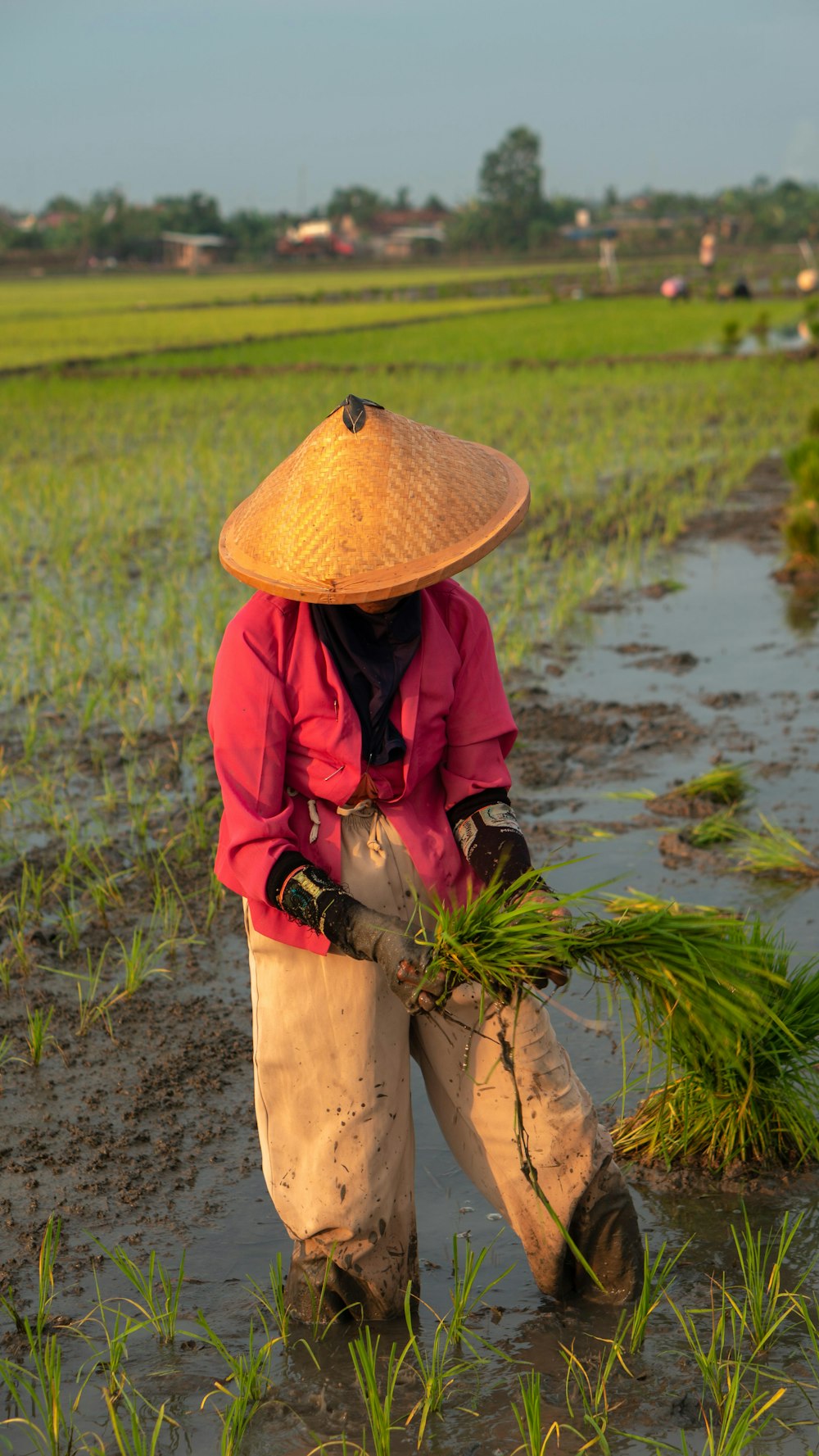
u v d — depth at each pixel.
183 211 178.25
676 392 21.61
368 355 30.36
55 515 12.35
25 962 4.37
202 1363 2.64
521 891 2.56
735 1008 2.50
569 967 2.44
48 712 7.08
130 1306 2.82
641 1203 3.11
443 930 2.36
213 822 5.61
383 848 2.56
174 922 4.72
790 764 6.00
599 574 10.12
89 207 193.62
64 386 25.16
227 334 39.28
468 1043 2.62
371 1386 2.35
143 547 11.17
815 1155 3.26
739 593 9.45
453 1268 2.93
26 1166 3.34
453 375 25.19
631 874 4.92
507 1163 2.67
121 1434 2.42
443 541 2.48
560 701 7.07
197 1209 3.17
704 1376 2.49
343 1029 2.55
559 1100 2.62
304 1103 2.61
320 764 2.54
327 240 159.88
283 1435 2.43
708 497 13.26
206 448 16.12
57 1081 3.75
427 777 2.70
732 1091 3.22
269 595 2.59
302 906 2.41
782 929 4.01
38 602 9.34
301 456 2.60
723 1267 2.86
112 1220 3.13
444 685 2.59
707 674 7.50
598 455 15.31
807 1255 2.88
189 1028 4.02
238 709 2.52
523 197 174.75
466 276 99.75
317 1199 2.63
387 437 2.55
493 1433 2.42
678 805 5.50
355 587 2.42
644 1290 2.60
